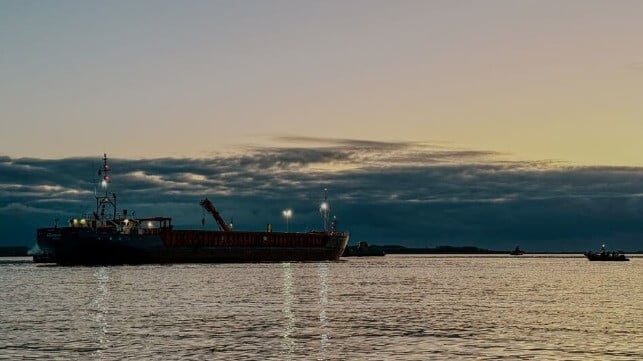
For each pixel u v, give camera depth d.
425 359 48.97
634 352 51.66
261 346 53.88
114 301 89.25
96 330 61.97
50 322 67.56
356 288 116.75
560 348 53.22
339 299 93.88
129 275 147.88
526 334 60.22
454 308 82.19
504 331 61.97
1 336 58.47
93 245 174.50
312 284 125.69
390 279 149.38
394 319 70.50
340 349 52.69
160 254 184.50
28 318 70.94
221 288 112.31
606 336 59.16
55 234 174.75
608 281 151.88
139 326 64.69
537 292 112.00
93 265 184.12
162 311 77.56
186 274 152.62
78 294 100.06
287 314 74.88
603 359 48.97
